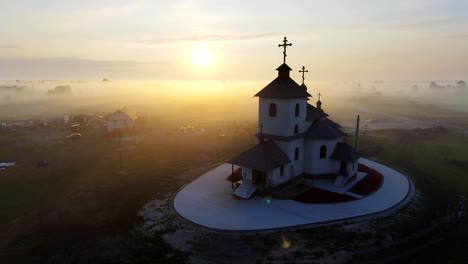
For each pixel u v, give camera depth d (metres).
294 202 29.16
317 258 20.48
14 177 39.19
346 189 32.09
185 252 21.31
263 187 30.58
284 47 33.06
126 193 32.88
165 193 32.53
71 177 38.84
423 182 35.78
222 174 37.84
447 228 24.98
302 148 34.47
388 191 32.06
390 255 21.02
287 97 31.00
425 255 21.11
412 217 26.73
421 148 54.12
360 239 22.84
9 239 23.83
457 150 52.56
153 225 25.38
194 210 27.55
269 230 23.91
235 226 24.42
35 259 21.08
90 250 21.92
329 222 25.23
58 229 25.23
